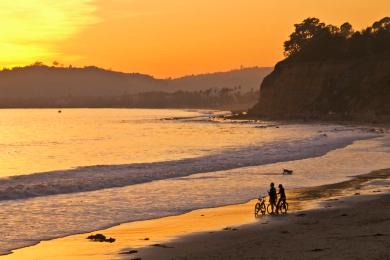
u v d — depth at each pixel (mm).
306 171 83938
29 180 71062
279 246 33562
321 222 42406
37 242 38156
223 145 159250
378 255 28734
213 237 38688
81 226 44000
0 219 46656
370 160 101062
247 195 60969
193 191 63938
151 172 81062
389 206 49000
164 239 38500
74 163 113688
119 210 51531
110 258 32844
